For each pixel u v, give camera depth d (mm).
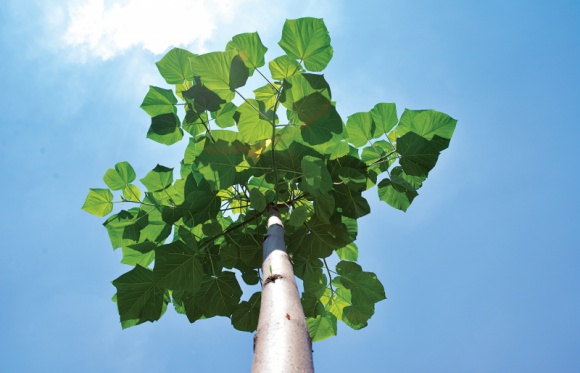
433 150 3070
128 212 3139
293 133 2850
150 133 3094
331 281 3309
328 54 2764
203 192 2957
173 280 2795
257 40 2729
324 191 2803
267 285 1828
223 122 3068
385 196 3379
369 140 3211
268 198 3027
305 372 1294
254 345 1518
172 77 3004
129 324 3010
